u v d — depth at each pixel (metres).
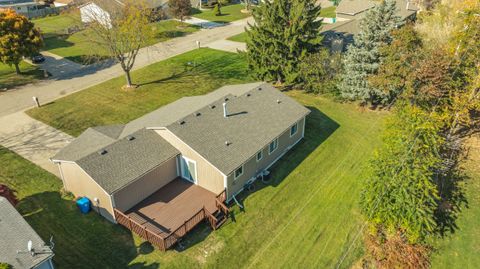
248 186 23.14
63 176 22.00
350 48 33.09
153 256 18.12
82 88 38.69
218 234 19.58
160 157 21.73
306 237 19.66
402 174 18.38
